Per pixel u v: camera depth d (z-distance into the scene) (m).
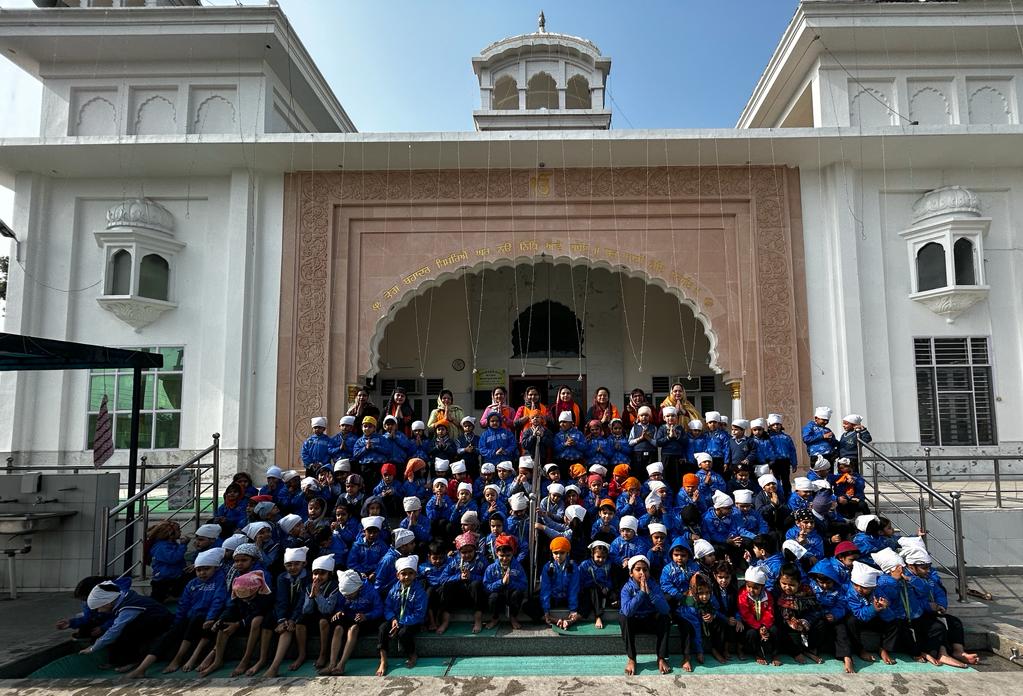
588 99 14.45
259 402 9.80
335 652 5.03
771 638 5.05
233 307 9.86
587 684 4.56
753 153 9.81
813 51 10.42
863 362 9.58
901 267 10.01
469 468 7.44
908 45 10.28
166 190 10.40
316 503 6.18
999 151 9.70
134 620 5.22
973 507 7.58
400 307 10.30
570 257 10.09
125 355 7.08
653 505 5.91
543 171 10.23
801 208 10.10
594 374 12.72
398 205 10.23
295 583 5.29
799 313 9.82
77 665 5.18
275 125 10.85
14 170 10.21
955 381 9.76
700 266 10.03
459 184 10.23
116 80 10.56
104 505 7.14
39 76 10.69
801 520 5.73
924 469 9.48
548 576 5.55
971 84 10.43
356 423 8.07
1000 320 9.84
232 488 6.77
